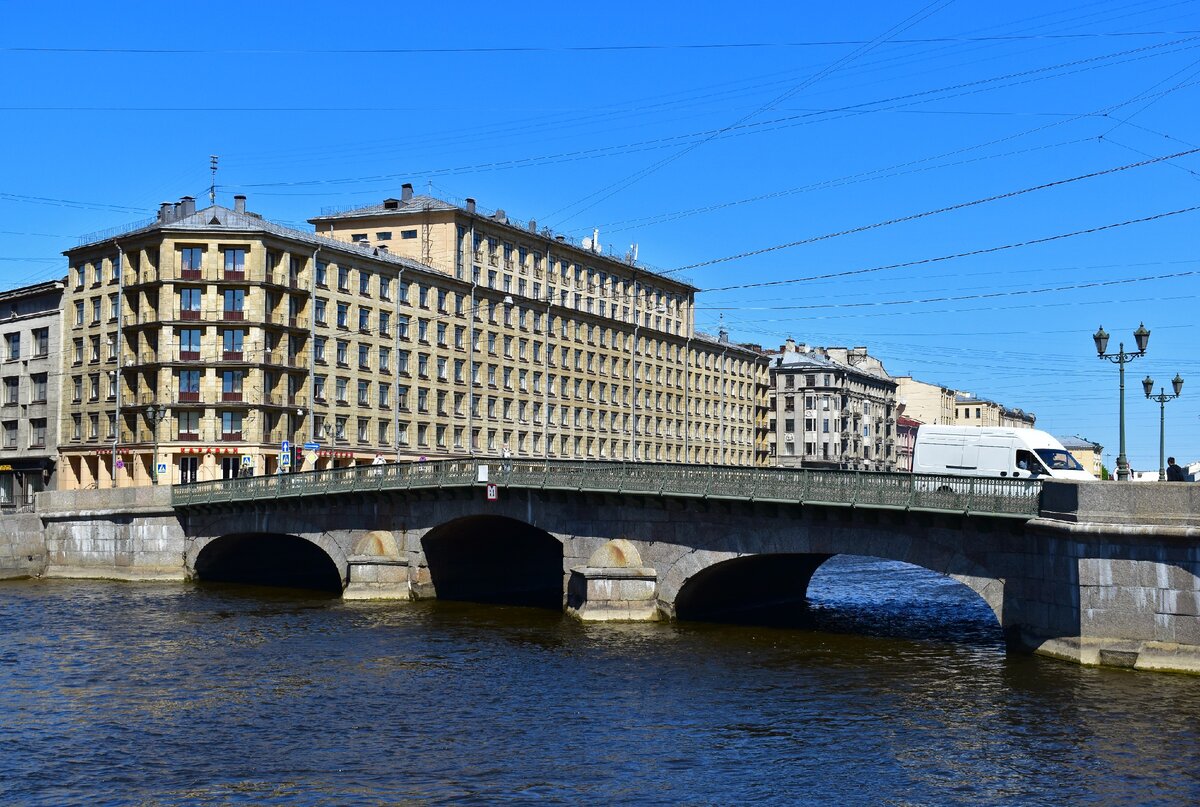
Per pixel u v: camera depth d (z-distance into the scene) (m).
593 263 115.62
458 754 25.11
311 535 59.12
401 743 26.09
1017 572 35.31
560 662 36.59
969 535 36.31
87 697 31.28
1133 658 31.73
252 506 61.62
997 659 36.69
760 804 21.69
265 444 80.56
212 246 80.50
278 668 35.66
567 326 111.12
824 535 39.88
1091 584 32.59
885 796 22.12
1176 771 23.38
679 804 21.70
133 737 26.70
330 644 40.56
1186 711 27.72
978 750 25.16
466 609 51.47
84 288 88.38
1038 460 46.03
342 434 86.38
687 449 129.00
